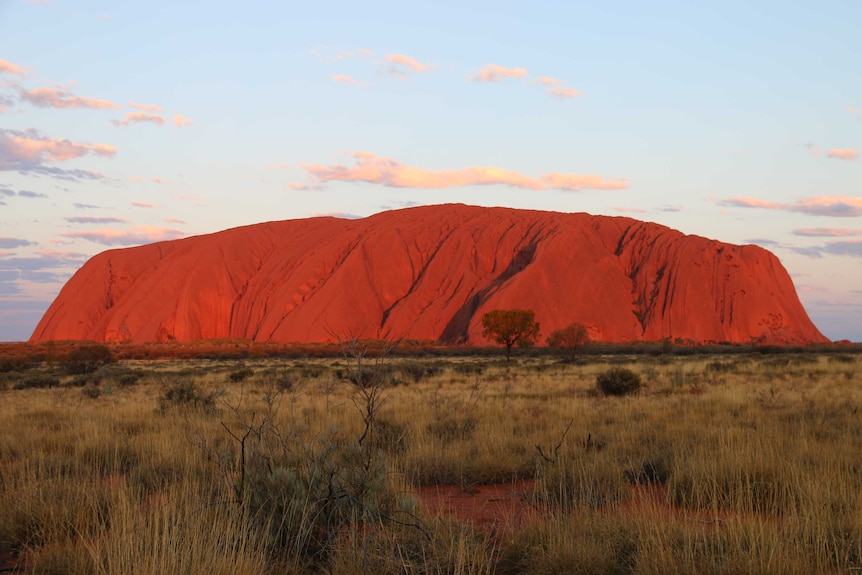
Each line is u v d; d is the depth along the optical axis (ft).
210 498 20.74
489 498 25.86
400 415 45.06
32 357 277.85
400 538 18.83
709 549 17.46
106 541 16.81
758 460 25.79
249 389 83.51
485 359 250.16
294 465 22.58
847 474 24.59
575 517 20.01
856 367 115.55
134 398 77.71
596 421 44.04
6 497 22.97
